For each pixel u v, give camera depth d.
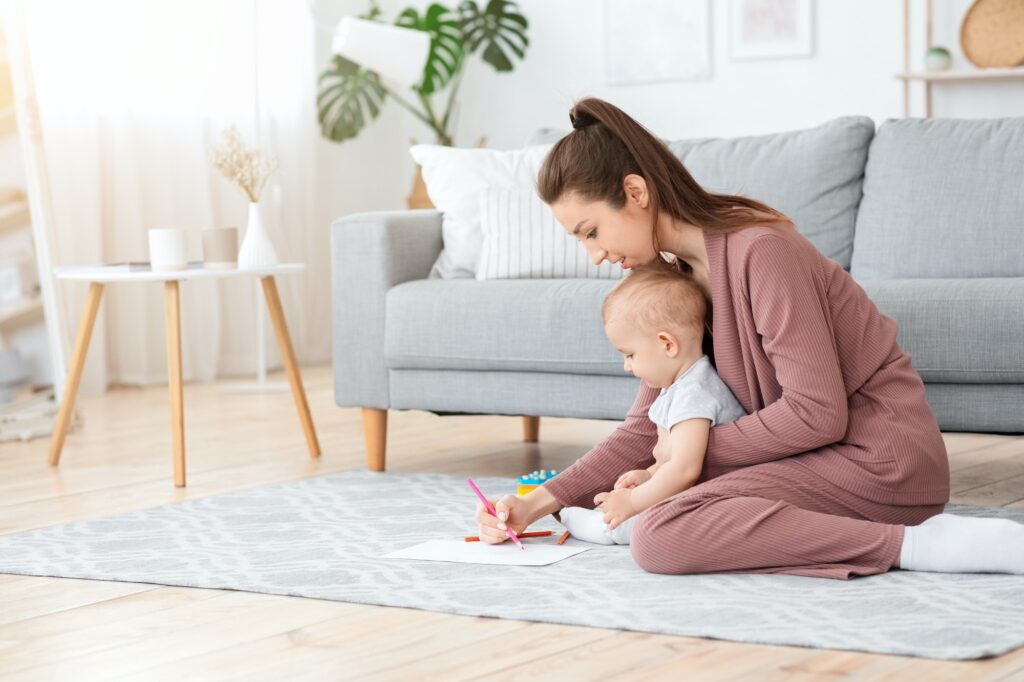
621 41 5.38
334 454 3.30
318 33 5.54
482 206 3.11
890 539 1.84
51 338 3.92
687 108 5.27
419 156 3.28
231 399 4.47
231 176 3.38
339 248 3.01
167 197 4.84
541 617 1.69
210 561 2.11
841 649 1.50
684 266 2.06
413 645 1.61
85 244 4.60
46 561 2.17
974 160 2.83
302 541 2.24
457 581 1.90
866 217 2.92
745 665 1.47
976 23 4.72
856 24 4.91
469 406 2.87
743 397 1.97
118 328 4.81
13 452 3.51
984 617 1.59
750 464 1.94
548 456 3.21
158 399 4.50
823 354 1.86
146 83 4.79
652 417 2.03
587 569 1.95
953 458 3.04
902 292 2.43
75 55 4.55
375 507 2.54
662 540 1.88
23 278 3.91
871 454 1.89
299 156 5.31
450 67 5.43
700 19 5.20
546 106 5.59
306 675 1.51
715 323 1.95
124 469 3.17
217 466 3.17
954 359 2.36
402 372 2.94
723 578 1.85
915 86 4.84
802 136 3.06
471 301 2.82
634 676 1.45
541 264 3.01
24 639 1.73
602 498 1.99
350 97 5.40
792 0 5.01
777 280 1.87
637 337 2.00
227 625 1.75
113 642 1.69
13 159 3.94
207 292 4.97
